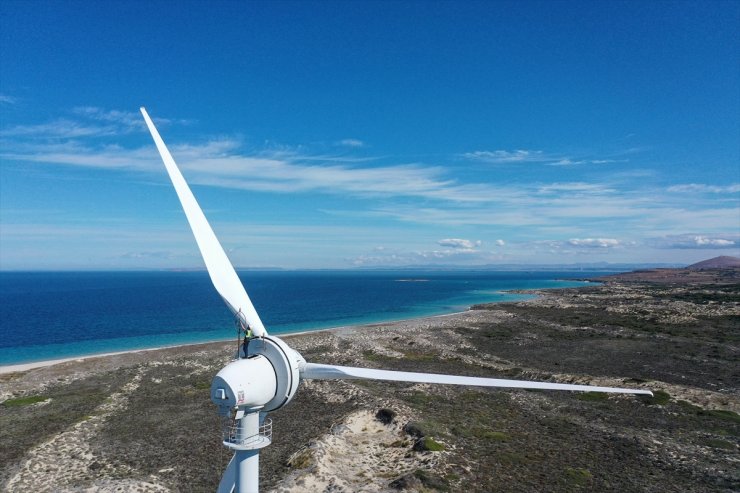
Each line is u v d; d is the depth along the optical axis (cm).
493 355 6094
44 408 4022
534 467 2703
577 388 1142
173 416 3803
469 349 6494
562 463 2759
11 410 3972
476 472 2620
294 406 3969
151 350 6644
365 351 6375
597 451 2939
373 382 4703
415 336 7481
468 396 4184
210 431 3456
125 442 3241
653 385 4303
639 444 3025
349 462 2786
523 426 3388
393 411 3503
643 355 5850
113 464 2877
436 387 4453
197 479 2681
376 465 2764
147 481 2605
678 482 2530
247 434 1088
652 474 2623
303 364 1168
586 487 2478
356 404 3925
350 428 3288
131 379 5016
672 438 3133
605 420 3512
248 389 1025
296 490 2389
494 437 3148
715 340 6625
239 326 1191
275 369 1102
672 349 6125
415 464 2731
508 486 2477
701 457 2823
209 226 1234
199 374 5225
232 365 1051
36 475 2714
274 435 3306
